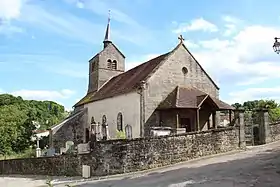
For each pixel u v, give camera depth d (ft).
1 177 87.56
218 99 98.94
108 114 103.71
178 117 87.66
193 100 87.56
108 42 135.74
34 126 155.84
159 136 63.10
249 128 81.15
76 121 120.98
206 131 68.95
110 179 55.01
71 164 70.54
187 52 98.27
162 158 62.69
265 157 58.95
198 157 66.39
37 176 80.02
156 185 44.14
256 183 39.68
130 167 60.23
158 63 94.22
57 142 117.19
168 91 91.45
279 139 85.71
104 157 62.69
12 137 147.02
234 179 42.78
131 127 89.66
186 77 96.22
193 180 44.70
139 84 87.56
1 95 232.32
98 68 131.03
